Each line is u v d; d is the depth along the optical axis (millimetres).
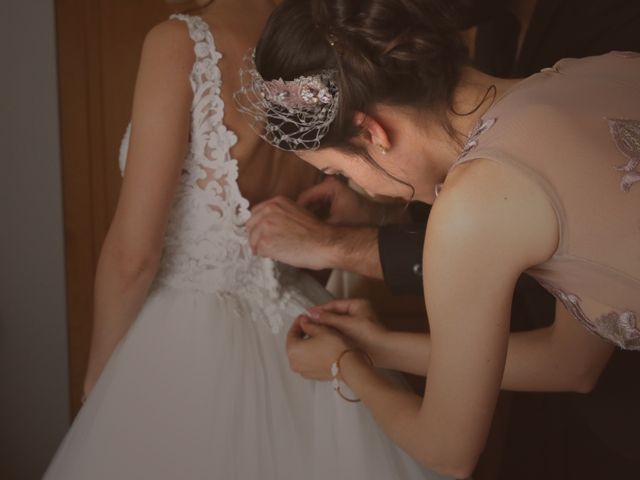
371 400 1264
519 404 2051
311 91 1131
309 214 1555
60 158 2500
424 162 1162
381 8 1058
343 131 1139
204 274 1453
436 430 1104
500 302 1021
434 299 1036
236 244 1442
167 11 2504
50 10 2436
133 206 1353
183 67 1330
